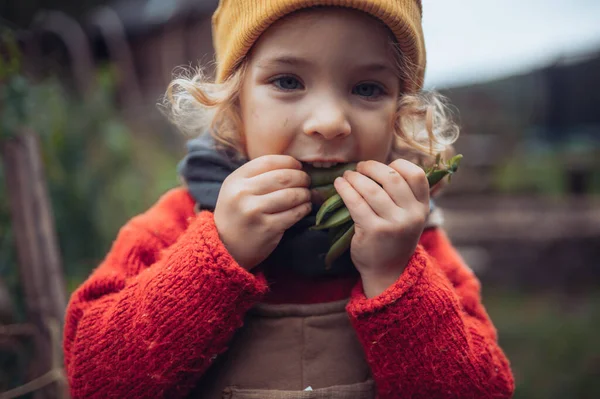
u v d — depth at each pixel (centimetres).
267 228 36
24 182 58
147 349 36
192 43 207
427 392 37
